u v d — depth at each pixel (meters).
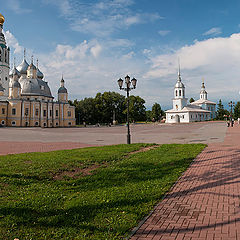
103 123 100.62
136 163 10.35
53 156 12.06
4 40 77.25
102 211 5.39
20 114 69.25
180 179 8.10
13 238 4.30
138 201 5.98
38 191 6.86
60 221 5.00
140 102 111.62
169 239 4.30
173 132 34.25
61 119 78.81
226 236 4.32
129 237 4.37
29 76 80.25
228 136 24.08
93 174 8.75
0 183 7.42
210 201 6.04
